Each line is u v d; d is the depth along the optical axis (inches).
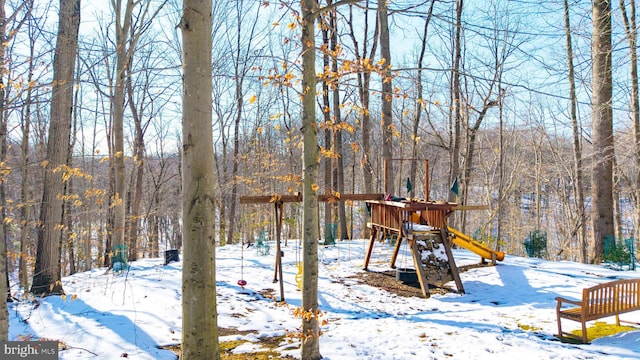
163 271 408.8
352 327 235.8
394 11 172.6
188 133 148.3
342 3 170.1
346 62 186.7
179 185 1039.6
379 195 392.2
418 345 202.2
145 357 191.0
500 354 188.5
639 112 479.5
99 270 453.1
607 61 444.1
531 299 298.7
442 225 355.6
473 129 666.8
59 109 309.6
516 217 1242.6
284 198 315.6
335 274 392.2
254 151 786.8
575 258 986.7
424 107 207.6
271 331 235.1
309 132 181.9
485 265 413.4
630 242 412.5
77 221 606.9
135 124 704.4
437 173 1424.7
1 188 318.3
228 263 455.2
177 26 150.3
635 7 432.5
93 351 197.5
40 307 275.9
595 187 465.7
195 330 149.9
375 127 938.1
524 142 1059.3
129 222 599.2
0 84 190.4
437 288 342.0
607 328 226.7
